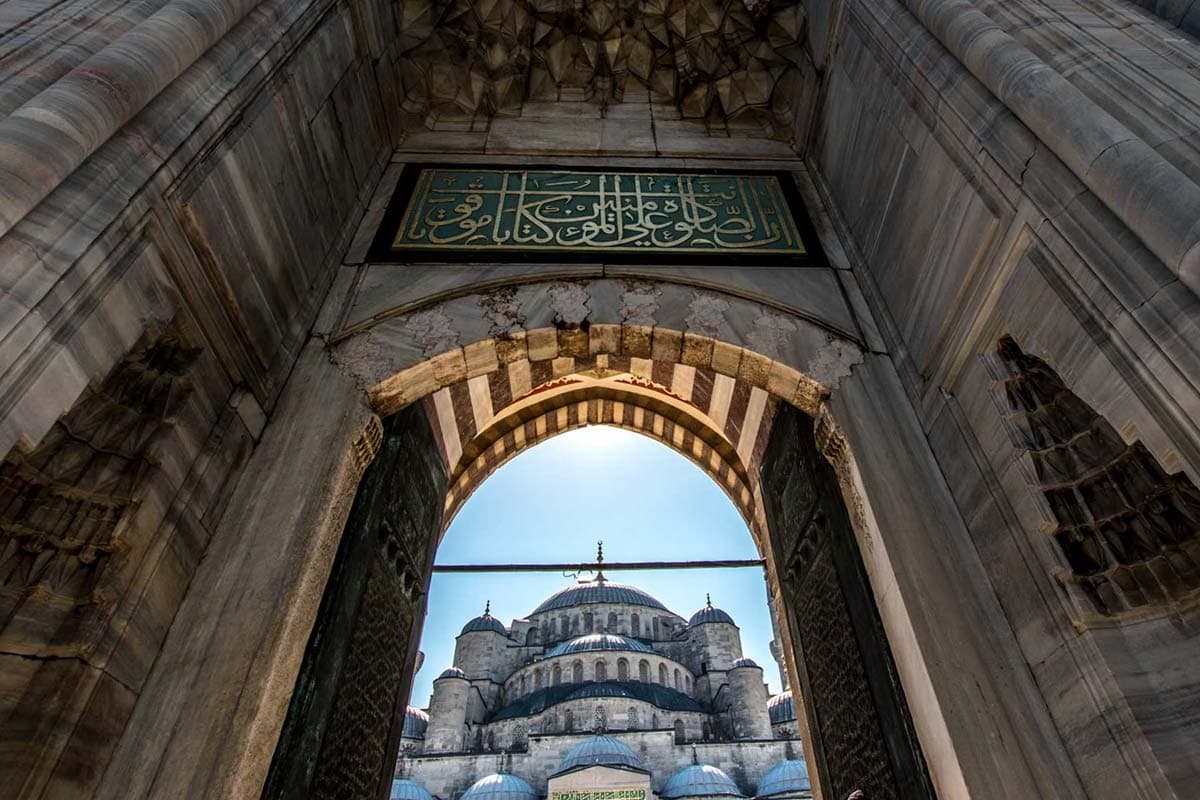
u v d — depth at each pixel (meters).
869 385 4.18
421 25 5.91
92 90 2.60
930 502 3.62
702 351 4.46
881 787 3.58
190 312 3.21
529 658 51.00
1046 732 2.81
